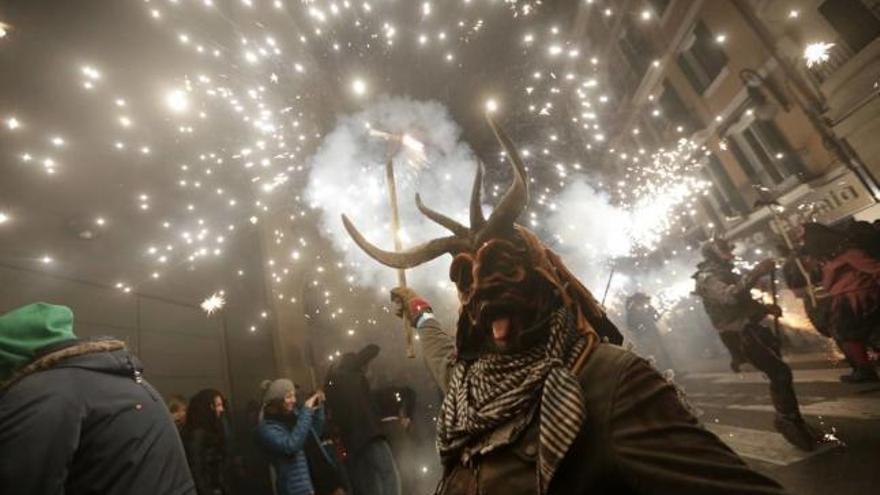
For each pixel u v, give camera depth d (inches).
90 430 64.6
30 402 61.4
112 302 235.3
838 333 228.4
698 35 605.6
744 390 278.5
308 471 165.6
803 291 253.6
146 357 250.5
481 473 38.2
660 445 31.3
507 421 38.0
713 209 653.9
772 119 510.6
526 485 34.9
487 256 42.0
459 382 46.6
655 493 30.5
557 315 40.6
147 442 68.3
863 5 386.9
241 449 264.1
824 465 132.9
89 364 69.1
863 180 420.8
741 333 160.6
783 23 462.9
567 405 33.9
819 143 458.3
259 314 365.7
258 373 343.0
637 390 34.1
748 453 161.5
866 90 398.3
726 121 590.6
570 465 33.6
